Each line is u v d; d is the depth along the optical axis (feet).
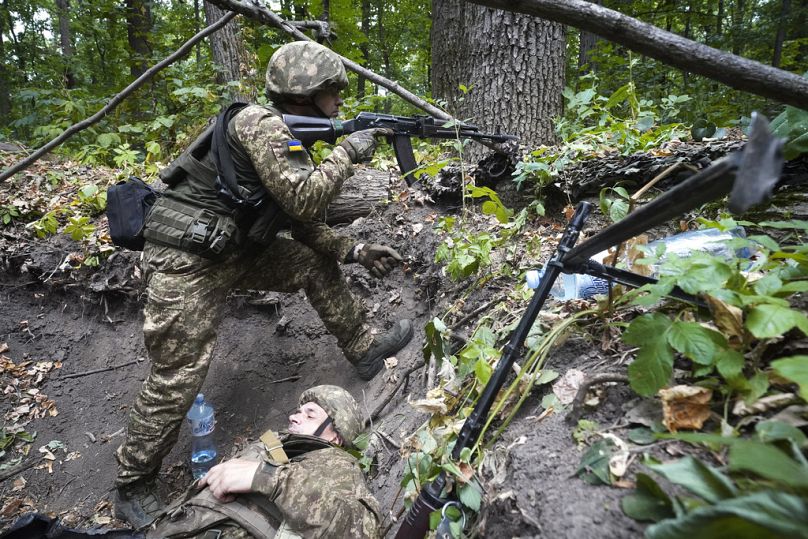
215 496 5.61
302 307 11.16
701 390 3.46
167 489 9.15
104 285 11.51
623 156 7.98
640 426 3.69
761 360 3.67
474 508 4.11
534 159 8.76
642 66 18.24
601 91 17.63
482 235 7.84
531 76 12.56
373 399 8.62
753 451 2.42
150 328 7.11
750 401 3.26
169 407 7.23
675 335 3.50
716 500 2.36
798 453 2.57
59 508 9.04
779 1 22.02
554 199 8.92
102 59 31.35
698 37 30.50
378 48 36.91
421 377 7.95
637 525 2.94
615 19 3.31
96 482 9.43
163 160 15.92
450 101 13.46
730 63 3.18
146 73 10.42
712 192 2.41
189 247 7.06
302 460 5.78
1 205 12.44
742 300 3.33
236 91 17.58
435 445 5.37
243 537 5.41
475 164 11.27
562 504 3.28
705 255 3.75
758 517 1.94
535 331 5.49
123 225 7.32
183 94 16.43
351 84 35.73
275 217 7.41
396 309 10.07
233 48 19.88
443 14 13.17
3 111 31.48
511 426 4.62
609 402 4.03
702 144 7.70
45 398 10.72
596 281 5.59
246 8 9.93
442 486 4.34
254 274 8.18
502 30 12.43
